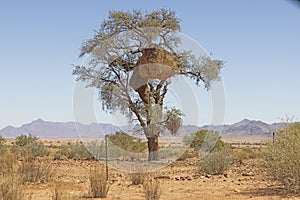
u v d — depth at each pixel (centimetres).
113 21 2616
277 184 1406
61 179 1655
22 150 2708
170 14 2653
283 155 1249
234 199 1179
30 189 1370
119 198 1214
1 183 1057
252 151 3022
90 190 1300
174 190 1381
